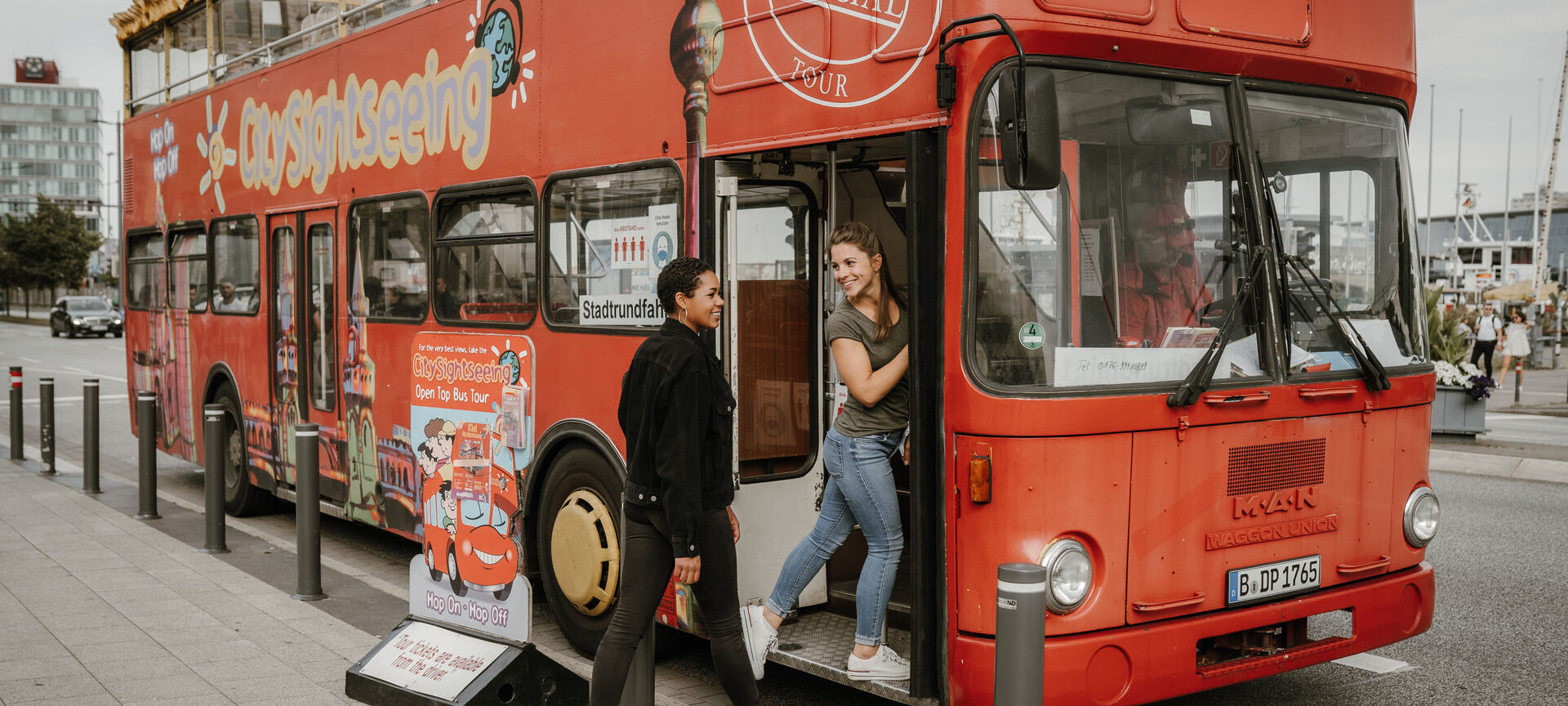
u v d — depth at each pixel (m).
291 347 8.98
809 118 4.77
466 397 6.70
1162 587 4.34
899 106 4.42
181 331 11.01
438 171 7.17
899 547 4.78
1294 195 4.72
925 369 4.38
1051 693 4.11
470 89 6.87
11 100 190.38
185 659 5.78
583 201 5.99
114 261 97.25
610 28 5.82
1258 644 4.77
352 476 8.20
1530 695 5.54
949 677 4.32
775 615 5.02
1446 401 15.30
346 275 8.20
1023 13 4.14
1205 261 4.51
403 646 5.21
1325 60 4.76
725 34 5.17
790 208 5.79
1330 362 4.76
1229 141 4.58
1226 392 4.44
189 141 10.73
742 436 5.59
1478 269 64.12
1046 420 4.14
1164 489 4.33
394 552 8.88
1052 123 3.94
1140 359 4.35
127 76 12.35
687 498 4.26
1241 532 4.50
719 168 5.24
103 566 7.84
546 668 4.86
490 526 6.34
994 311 4.23
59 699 5.15
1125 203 4.37
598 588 5.79
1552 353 35.25
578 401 5.98
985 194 4.22
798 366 5.86
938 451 4.36
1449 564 8.26
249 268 9.62
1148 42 4.34
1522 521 9.92
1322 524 4.73
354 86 8.06
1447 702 5.44
